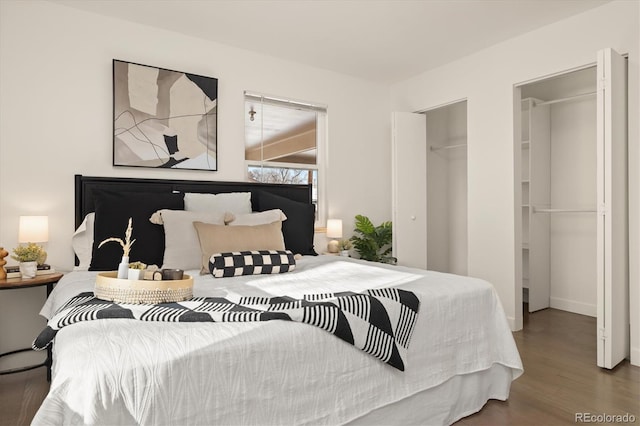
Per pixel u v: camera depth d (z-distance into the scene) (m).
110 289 1.71
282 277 2.39
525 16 3.19
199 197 3.11
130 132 3.17
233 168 3.72
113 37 3.14
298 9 3.04
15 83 2.79
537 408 2.17
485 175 3.83
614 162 2.70
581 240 4.26
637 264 2.78
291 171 4.15
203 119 3.50
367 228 4.34
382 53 3.90
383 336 1.69
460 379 2.04
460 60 4.05
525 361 2.85
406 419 1.80
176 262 2.62
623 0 2.90
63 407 1.07
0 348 2.76
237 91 3.73
